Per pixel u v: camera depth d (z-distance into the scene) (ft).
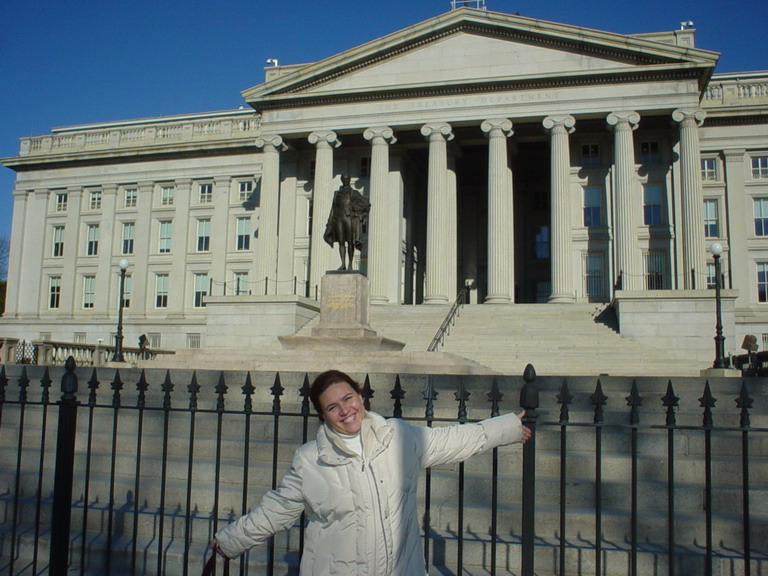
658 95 130.11
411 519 14.21
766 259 142.82
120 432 34.30
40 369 46.52
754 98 147.13
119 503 27.09
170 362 62.90
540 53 136.26
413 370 55.16
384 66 143.43
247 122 180.14
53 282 193.16
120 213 188.14
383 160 141.28
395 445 14.17
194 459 30.37
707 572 16.93
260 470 28.37
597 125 141.90
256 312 127.85
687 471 27.35
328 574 13.74
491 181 135.23
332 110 144.77
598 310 120.88
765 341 139.23
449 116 138.92
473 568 22.12
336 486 13.83
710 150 147.33
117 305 184.75
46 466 31.35
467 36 140.05
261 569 22.29
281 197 160.56
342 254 69.15
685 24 142.61
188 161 183.11
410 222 162.61
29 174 196.54
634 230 128.36
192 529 24.59
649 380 36.29
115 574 22.94
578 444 29.66
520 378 38.01
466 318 120.06
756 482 27.02
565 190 131.64
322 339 65.51
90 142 191.62
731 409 34.88
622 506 25.66
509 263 138.82
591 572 21.68
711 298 105.29
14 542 22.89
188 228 181.27
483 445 15.01
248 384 19.47
